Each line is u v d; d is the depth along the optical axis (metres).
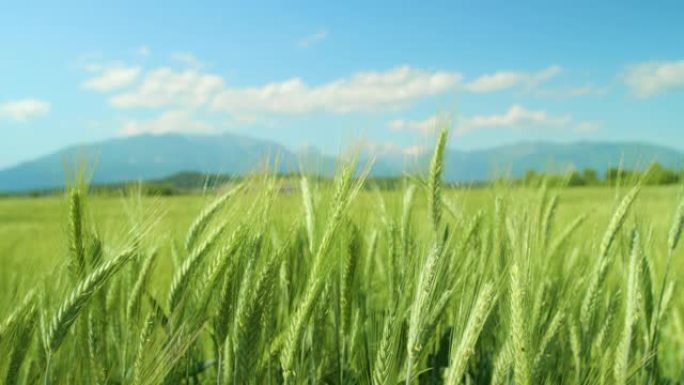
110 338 0.78
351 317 0.81
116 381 0.77
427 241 0.80
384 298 0.90
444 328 0.85
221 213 0.78
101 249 0.76
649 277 0.84
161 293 0.85
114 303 0.78
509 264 0.78
